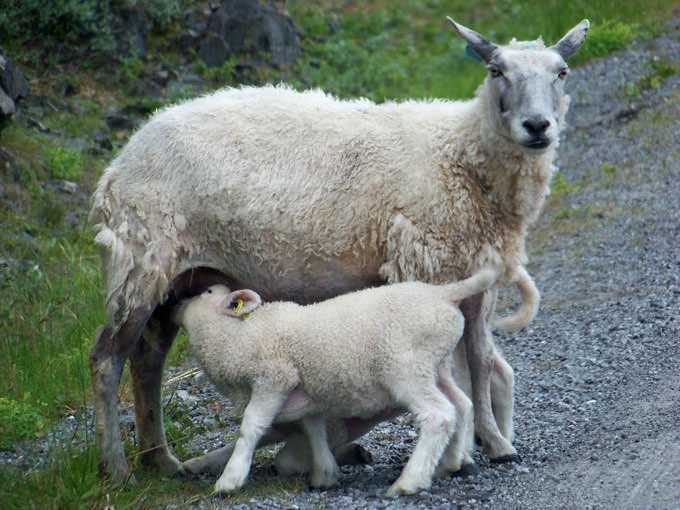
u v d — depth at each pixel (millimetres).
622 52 23750
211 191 8016
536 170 7949
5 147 15812
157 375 8469
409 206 7891
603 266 13781
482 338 8078
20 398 9945
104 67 19672
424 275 7922
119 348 8086
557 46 8359
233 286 8406
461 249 7898
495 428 8055
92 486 7320
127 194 8133
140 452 8125
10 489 7121
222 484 7387
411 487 7141
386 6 30031
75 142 17281
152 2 20844
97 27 19781
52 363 10695
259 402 7488
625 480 7125
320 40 25516
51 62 19234
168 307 8406
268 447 9039
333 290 8195
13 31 19047
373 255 8016
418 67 25594
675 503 6629
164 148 8156
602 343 10711
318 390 7426
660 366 9594
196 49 21109
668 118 20047
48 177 15992
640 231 14961
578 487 7145
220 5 21891
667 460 7320
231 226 8062
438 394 7258
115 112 18766
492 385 8406
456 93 22953
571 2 26062
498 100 7836
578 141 20188
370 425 8062
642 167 18047
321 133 8156
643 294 12258
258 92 8555
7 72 16672
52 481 7238
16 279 13070
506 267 8086
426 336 7258
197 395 10477
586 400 9164
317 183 8008
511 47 8148
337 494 7418
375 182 7965
